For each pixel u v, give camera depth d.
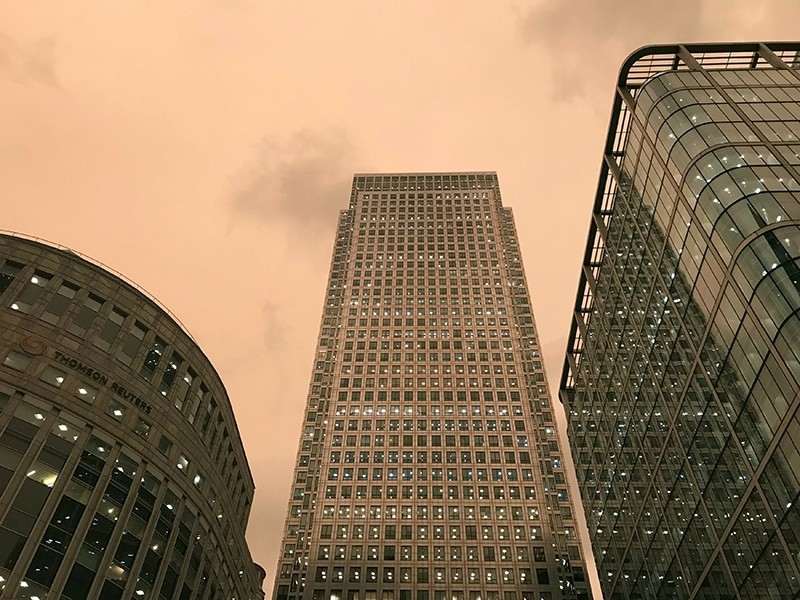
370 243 179.00
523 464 121.19
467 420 129.50
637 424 70.75
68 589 39.88
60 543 40.66
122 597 43.19
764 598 47.50
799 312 42.66
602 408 82.81
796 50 71.56
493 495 115.94
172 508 50.66
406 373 139.62
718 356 52.38
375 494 116.69
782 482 44.47
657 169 63.22
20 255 50.38
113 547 43.84
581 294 93.56
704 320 54.47
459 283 163.88
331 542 109.50
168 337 56.59
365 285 164.62
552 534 109.88
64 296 50.50
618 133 79.75
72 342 48.62
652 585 67.19
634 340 71.06
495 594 102.12
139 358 52.88
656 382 65.25
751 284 47.06
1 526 38.41
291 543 116.69
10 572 37.56
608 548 80.44
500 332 149.25
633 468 72.06
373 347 146.25
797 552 43.16
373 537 110.06
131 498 46.72
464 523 111.62
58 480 42.50
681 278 58.53
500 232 182.50
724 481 52.38
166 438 52.38
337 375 139.50
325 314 161.88
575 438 94.94
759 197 49.44
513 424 128.75
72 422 45.38
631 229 71.25
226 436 63.47
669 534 63.00
